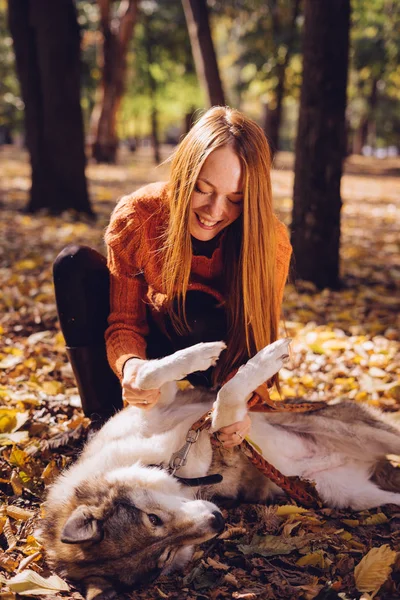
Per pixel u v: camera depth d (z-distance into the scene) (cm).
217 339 321
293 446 329
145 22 2706
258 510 305
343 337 547
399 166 3128
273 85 2403
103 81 2425
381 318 622
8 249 813
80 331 324
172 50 2741
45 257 775
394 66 2375
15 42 1005
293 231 709
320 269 707
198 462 300
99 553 251
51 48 992
